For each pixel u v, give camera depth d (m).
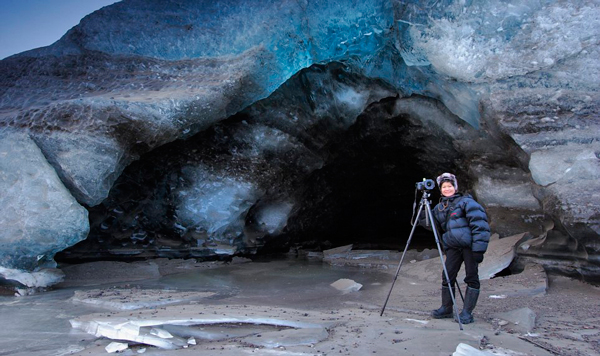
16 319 5.16
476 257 4.64
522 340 3.97
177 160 10.54
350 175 13.38
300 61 9.61
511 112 7.35
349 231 15.62
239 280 8.24
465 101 8.41
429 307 5.71
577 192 6.42
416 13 8.08
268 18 9.02
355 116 11.19
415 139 11.03
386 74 9.89
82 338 4.27
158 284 7.81
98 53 9.15
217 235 10.99
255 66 8.94
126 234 10.48
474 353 3.36
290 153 11.58
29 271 7.00
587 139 6.75
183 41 9.16
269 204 12.00
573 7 6.88
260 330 4.34
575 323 4.70
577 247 6.71
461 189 10.93
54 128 7.30
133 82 8.81
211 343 3.99
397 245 13.85
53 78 8.89
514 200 8.56
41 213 6.94
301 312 5.29
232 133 10.91
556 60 7.00
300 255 12.30
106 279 8.21
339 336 4.12
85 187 7.33
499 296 6.07
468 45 7.59
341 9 8.91
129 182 10.21
